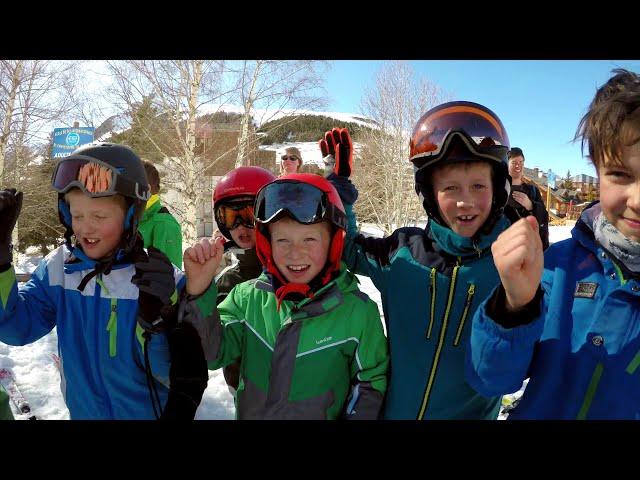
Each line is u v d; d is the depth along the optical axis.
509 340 1.19
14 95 13.05
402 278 1.77
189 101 12.44
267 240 1.87
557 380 1.26
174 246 3.32
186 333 1.60
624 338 1.18
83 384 1.72
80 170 1.65
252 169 2.63
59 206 1.80
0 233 1.68
